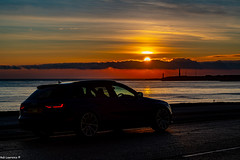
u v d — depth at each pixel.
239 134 10.37
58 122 9.19
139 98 11.11
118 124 10.43
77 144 8.73
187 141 9.09
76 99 9.66
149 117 11.16
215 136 9.96
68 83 9.94
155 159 6.81
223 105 23.80
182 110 19.12
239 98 60.59
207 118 16.02
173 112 17.48
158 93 84.88
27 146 8.48
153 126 11.33
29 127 9.41
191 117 15.70
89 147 8.25
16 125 12.52
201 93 86.69
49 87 9.83
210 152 7.54
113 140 9.38
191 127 12.29
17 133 11.05
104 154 7.32
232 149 7.89
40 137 10.28
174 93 85.75
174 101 51.19
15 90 114.19
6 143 9.01
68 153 7.46
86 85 10.15
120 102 10.53
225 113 18.16
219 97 64.94
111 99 10.39
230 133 10.59
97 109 9.92
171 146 8.32
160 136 10.11
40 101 9.34
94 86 10.29
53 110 9.21
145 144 8.66
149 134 10.62
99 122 9.97
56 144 8.77
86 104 9.75
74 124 9.43
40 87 10.07
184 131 11.20
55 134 10.89
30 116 9.45
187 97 65.12
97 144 8.70
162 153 7.43
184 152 7.54
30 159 6.84
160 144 8.62
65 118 9.27
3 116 16.05
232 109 19.66
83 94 9.91
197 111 18.09
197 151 7.66
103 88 10.62
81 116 9.55
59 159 6.80
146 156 7.10
